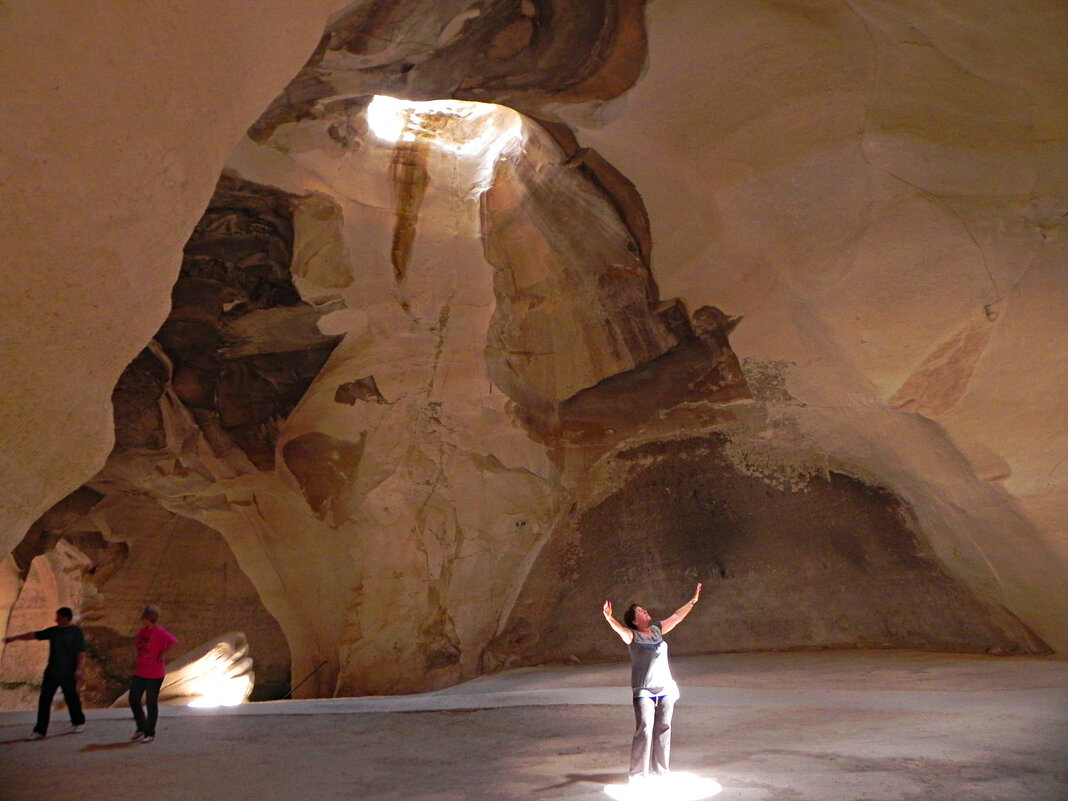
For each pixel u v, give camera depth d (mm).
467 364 12242
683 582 10883
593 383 12164
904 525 10203
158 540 18859
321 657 13703
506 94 8875
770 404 10781
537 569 11859
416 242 11500
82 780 4516
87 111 2869
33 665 16859
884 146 8039
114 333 3537
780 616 10227
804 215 8891
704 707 6355
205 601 19672
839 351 9492
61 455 3574
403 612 12055
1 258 2789
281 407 12227
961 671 7617
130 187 3229
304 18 4320
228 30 3545
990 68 7375
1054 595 8758
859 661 8648
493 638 11633
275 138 9625
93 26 2768
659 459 11750
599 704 6785
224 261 11031
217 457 12367
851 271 8844
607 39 7949
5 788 4340
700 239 10266
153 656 6148
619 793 3820
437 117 11484
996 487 8734
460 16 7422
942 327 8602
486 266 11914
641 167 9914
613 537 11578
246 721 6926
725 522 11070
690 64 8172
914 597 9789
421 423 12289
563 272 12008
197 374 11859
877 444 10094
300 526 13172
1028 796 3514
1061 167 7598
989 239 8070
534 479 12156
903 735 4941
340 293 11461
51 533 13961
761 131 8516
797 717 5762
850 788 3719
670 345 11500
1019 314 8164
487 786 4039
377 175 10805
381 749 5246
